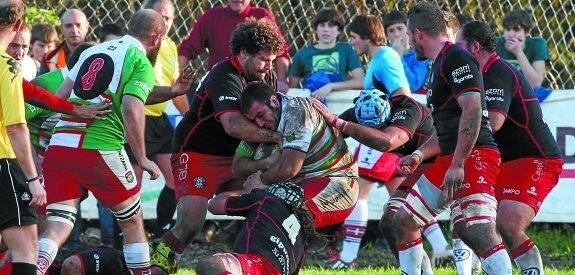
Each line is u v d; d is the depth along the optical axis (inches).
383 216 723.4
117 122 682.2
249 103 639.1
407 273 695.1
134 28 709.9
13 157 601.6
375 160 871.7
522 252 665.0
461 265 751.7
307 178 641.6
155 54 720.3
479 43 663.1
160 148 914.7
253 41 663.8
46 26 943.0
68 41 938.1
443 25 656.4
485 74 661.9
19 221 599.2
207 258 547.2
